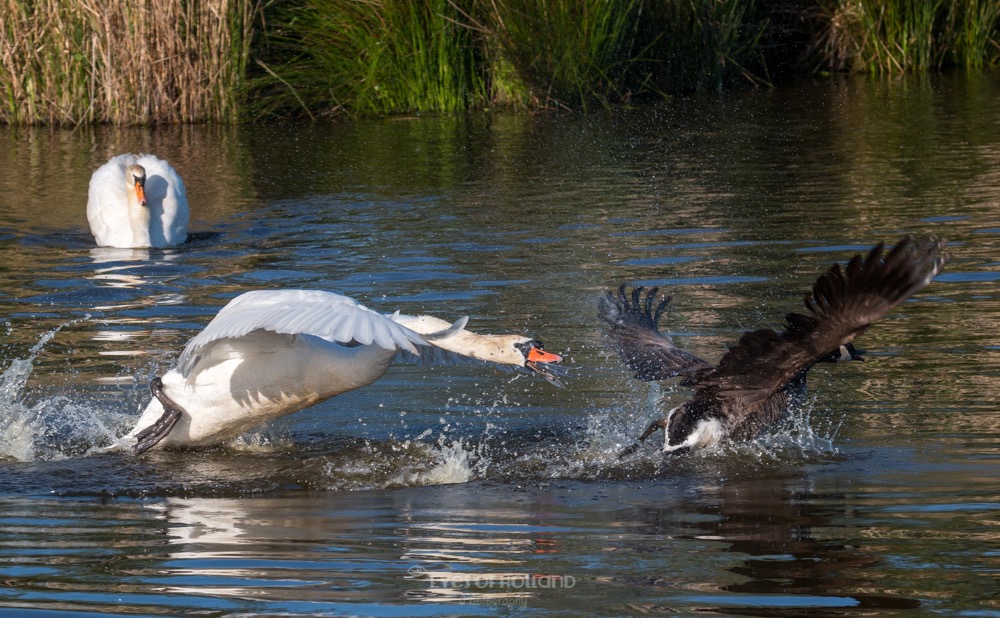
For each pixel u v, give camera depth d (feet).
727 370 27.89
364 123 86.63
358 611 19.56
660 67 94.84
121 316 41.68
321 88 88.53
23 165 73.26
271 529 24.04
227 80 86.53
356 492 26.81
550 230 53.72
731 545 22.58
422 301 42.70
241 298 26.78
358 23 88.07
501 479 27.61
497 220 56.18
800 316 24.91
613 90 91.30
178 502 26.12
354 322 24.70
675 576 20.99
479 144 77.15
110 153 76.48
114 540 23.38
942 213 54.19
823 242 49.85
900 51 101.86
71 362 36.45
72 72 85.30
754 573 21.06
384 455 29.43
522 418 32.01
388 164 71.56
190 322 40.83
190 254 51.72
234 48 86.38
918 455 27.81
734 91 97.50
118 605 19.92
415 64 88.74
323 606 19.80
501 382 35.04
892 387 32.63
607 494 26.35
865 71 103.96
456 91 89.81
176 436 30.04
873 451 28.30
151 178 54.44
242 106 87.35
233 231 56.03
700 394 29.19
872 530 23.16
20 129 85.56
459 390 34.37
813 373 34.09
